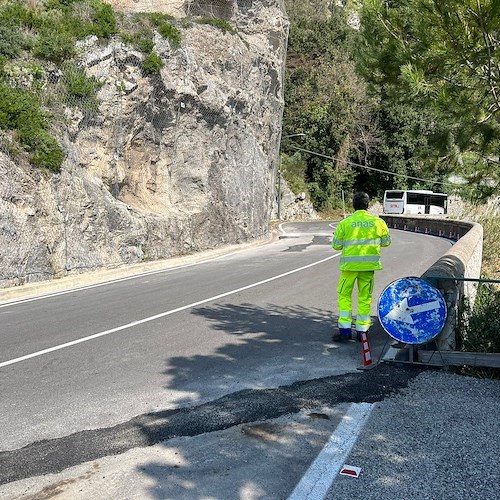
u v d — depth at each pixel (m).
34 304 11.21
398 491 3.39
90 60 18.23
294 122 53.25
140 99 19.86
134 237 18.14
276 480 3.60
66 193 15.74
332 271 14.52
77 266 15.62
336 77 52.50
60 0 19.12
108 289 13.06
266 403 5.00
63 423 4.67
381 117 53.53
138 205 20.48
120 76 19.27
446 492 3.37
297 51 53.41
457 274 6.80
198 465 3.84
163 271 16.64
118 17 20.36
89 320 9.01
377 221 6.90
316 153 52.78
